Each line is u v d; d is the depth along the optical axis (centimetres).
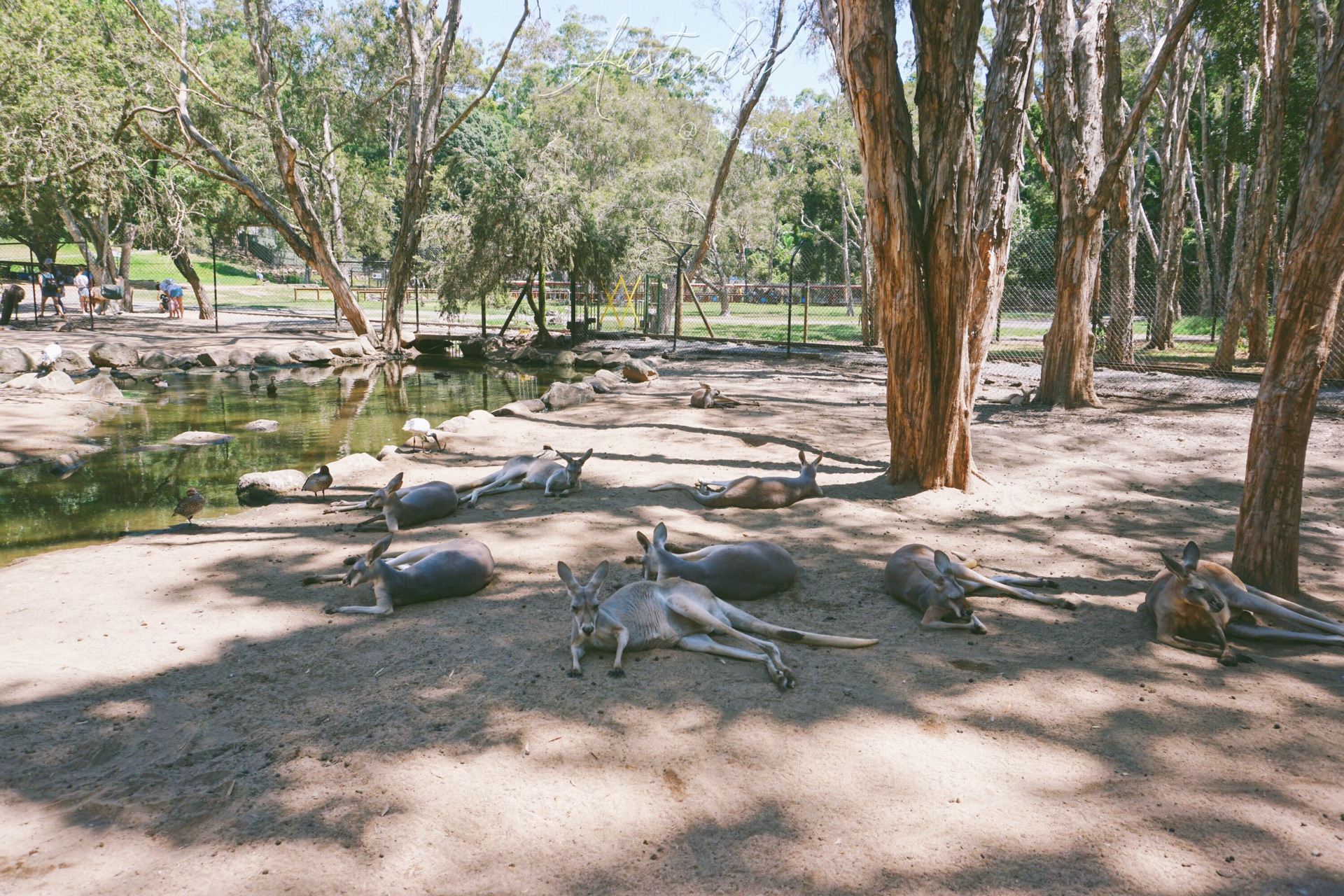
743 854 362
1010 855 359
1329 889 336
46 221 3769
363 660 548
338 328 3306
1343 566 729
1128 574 719
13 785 410
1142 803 395
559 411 1593
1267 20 2030
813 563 745
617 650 550
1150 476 1075
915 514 896
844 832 376
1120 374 2050
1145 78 1358
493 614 628
